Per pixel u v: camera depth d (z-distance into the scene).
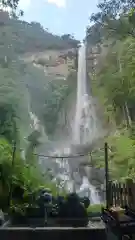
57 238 7.11
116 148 11.34
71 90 44.78
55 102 39.94
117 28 12.03
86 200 9.41
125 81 11.65
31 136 20.11
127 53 11.66
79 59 50.44
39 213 8.62
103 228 7.19
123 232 5.69
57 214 8.30
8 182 10.73
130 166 10.62
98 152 14.30
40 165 15.30
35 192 10.45
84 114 39.31
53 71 50.34
